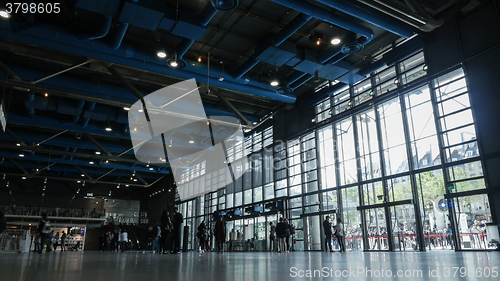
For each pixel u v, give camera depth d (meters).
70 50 13.12
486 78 12.51
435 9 12.72
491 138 12.12
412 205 14.55
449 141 13.48
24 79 15.47
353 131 17.92
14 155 26.69
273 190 22.80
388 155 15.92
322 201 19.19
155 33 14.64
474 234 12.14
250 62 15.38
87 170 34.31
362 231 16.47
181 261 5.82
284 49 14.41
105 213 39.38
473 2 12.71
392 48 15.99
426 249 13.78
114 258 7.38
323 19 11.92
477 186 12.34
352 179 17.61
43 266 4.25
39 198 39.88
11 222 26.19
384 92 16.45
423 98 14.77
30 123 19.95
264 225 22.66
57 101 18.22
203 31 12.62
